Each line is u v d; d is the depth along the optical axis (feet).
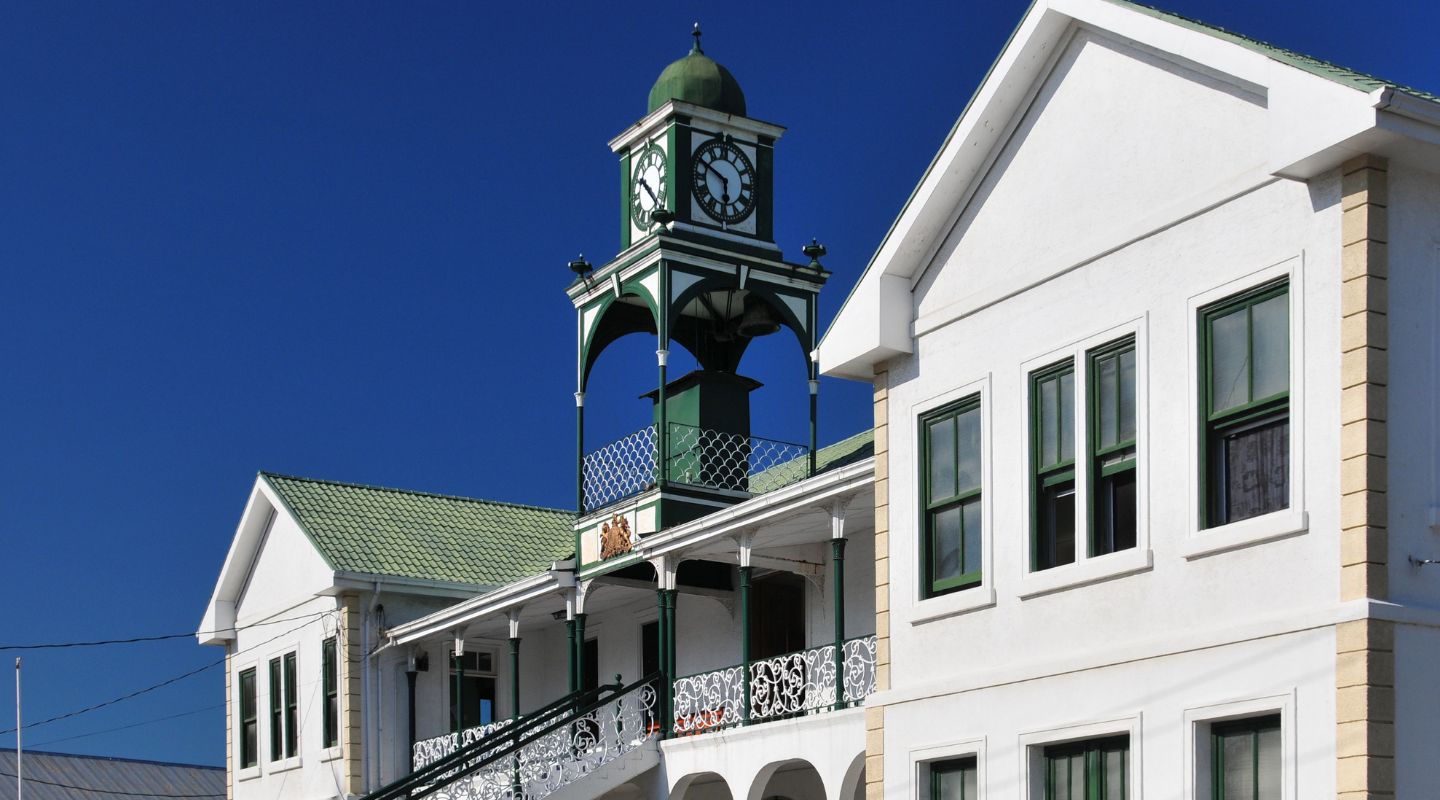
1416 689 45.68
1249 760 48.62
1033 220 57.88
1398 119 45.96
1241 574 49.21
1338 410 47.03
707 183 90.84
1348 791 45.09
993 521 58.08
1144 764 51.13
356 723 107.65
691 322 95.76
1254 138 50.49
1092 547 54.24
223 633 121.60
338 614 109.50
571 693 90.63
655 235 87.97
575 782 83.25
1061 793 54.65
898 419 62.75
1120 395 54.03
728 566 92.22
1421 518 46.68
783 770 87.71
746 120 92.12
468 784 92.89
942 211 61.05
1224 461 50.42
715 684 82.64
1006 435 57.98
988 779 56.70
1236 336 50.44
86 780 169.58
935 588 60.59
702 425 92.22
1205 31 51.13
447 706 111.14
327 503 116.78
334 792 108.06
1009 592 57.00
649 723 88.69
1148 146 53.98
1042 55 57.57
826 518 78.23
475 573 112.68
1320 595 46.93
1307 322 48.21
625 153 94.43
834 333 64.49
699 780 93.15
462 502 122.52
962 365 60.18
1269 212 49.75
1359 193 47.16
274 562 117.29
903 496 62.08
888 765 60.95
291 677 114.52
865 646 74.59
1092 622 53.88
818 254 92.27
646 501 89.04
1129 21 53.83
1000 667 56.85
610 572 91.45
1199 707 49.62
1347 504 46.37
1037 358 57.06
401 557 112.06
